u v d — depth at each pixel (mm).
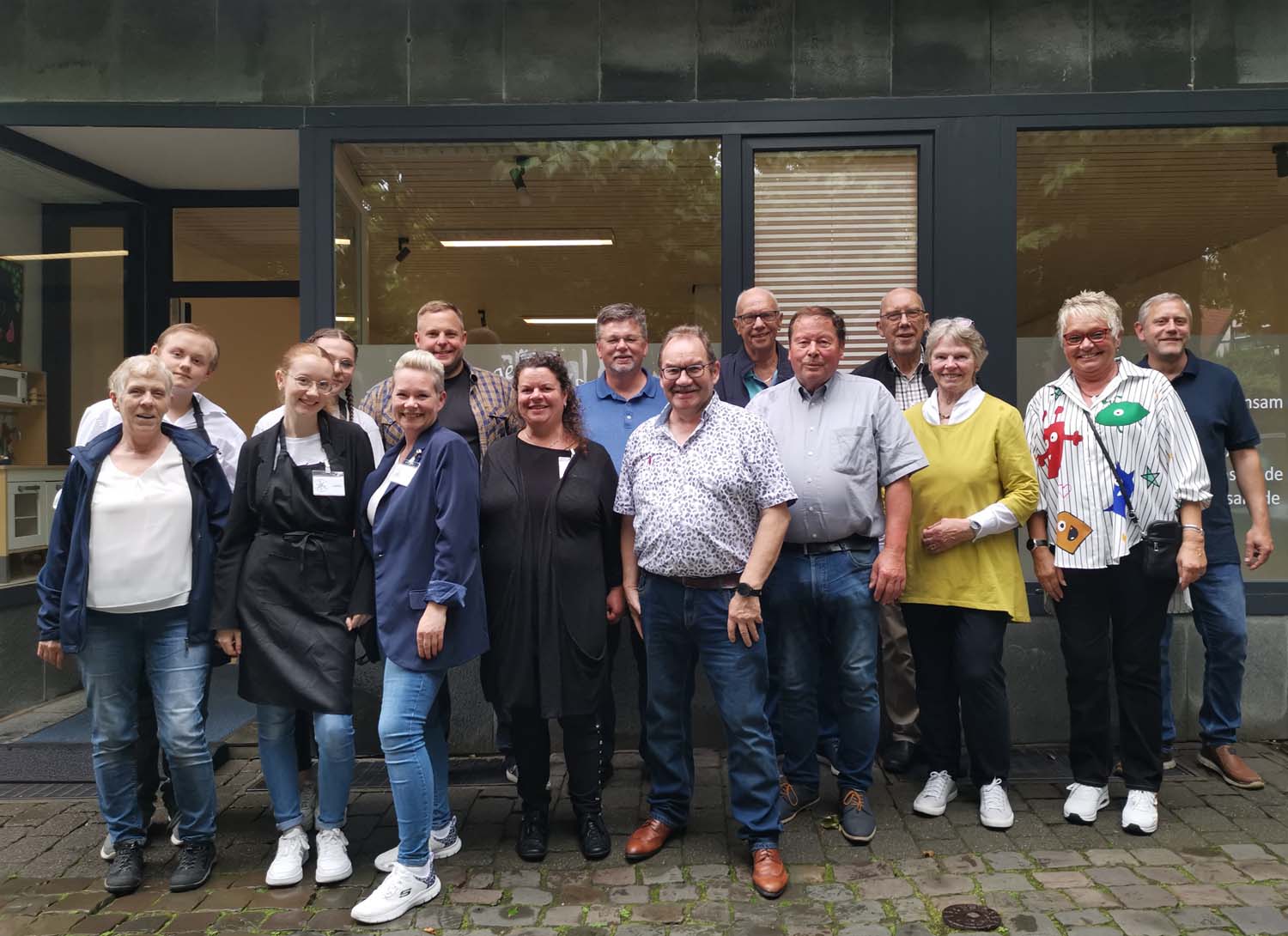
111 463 2932
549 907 2809
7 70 4234
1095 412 3309
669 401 3018
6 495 4887
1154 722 3279
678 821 3215
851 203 4277
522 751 3113
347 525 3008
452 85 4219
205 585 2998
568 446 3096
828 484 3133
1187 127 4176
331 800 2998
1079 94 4141
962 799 3570
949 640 3467
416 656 2818
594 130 4219
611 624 3227
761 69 4195
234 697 5074
